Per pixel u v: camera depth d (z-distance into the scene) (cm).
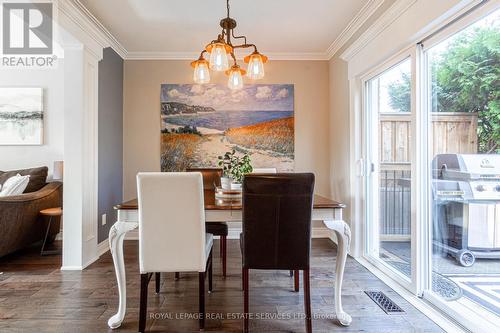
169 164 387
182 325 179
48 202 335
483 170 165
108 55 340
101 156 320
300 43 357
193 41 349
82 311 195
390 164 264
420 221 212
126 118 385
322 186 395
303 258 169
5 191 311
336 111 366
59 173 353
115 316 179
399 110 249
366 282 243
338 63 359
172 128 387
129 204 193
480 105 166
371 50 266
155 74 388
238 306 204
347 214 328
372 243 296
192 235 173
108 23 303
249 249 170
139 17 290
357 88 307
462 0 160
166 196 169
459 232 186
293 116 394
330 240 373
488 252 166
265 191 165
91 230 296
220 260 300
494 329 159
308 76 396
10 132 374
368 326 177
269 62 393
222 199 224
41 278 252
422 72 212
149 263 172
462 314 177
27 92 374
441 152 200
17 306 202
